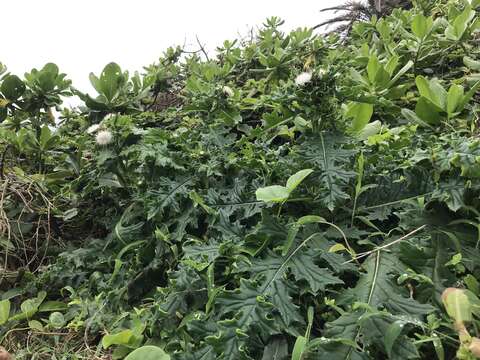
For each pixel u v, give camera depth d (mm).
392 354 740
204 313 958
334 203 978
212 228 1196
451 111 1356
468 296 808
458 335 759
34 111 1968
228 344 796
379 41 2279
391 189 1069
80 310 1283
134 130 1533
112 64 2002
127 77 2078
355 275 955
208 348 840
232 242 1038
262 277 900
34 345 1234
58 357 1170
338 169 1027
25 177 1780
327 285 927
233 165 1337
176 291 1055
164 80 2488
